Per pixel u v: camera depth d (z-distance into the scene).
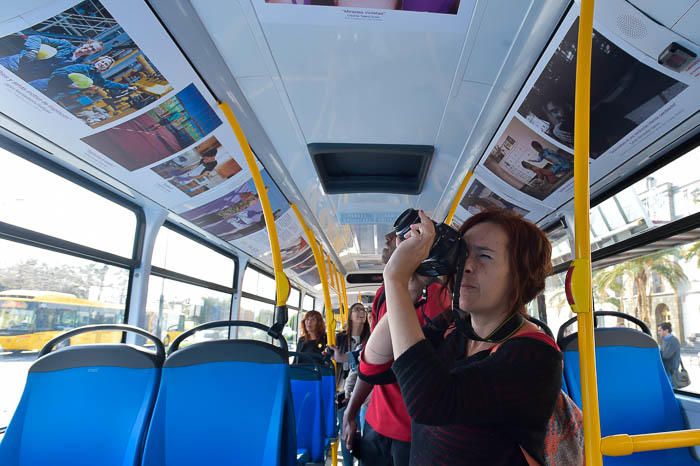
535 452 0.65
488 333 0.77
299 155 3.03
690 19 1.60
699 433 1.01
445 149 2.98
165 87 2.06
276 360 1.88
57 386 1.88
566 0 1.66
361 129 2.71
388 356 1.01
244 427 1.77
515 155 2.79
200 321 4.71
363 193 3.57
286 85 2.25
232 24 1.80
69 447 1.80
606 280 3.22
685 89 1.95
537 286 0.77
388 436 1.50
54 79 1.90
